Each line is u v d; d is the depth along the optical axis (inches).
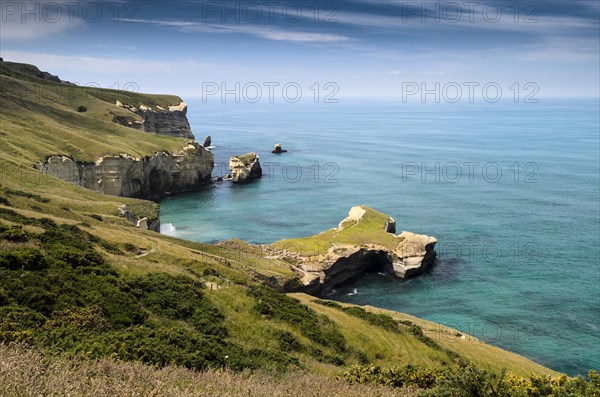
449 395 694.5
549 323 2832.2
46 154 4852.4
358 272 3742.6
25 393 456.8
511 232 4522.6
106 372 620.4
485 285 3412.9
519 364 2031.3
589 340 2625.5
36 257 1310.3
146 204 4581.7
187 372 735.7
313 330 1657.2
